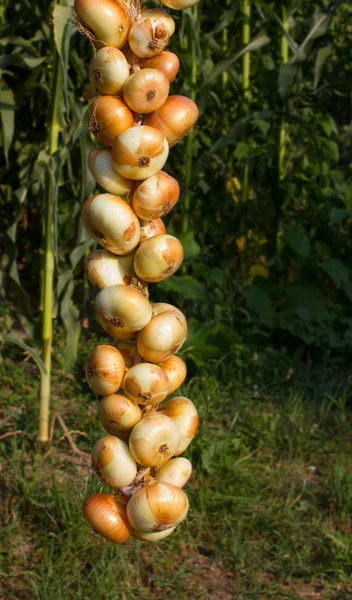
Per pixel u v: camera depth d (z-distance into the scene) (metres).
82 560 2.79
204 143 5.02
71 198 4.93
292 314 4.69
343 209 4.86
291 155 5.42
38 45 4.89
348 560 2.89
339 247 4.99
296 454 3.66
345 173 5.29
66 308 3.62
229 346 4.25
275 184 4.95
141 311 1.78
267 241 5.20
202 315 4.59
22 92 3.77
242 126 4.58
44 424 3.49
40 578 2.69
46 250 3.46
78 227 3.75
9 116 3.80
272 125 5.12
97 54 1.76
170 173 5.10
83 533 2.83
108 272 1.81
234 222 5.10
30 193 5.22
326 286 5.21
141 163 1.75
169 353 1.81
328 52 4.79
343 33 5.89
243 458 3.48
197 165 4.51
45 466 3.37
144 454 1.77
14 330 4.91
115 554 2.78
